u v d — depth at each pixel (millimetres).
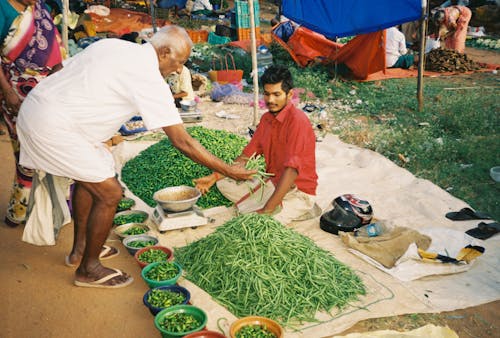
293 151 4566
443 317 3574
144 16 15492
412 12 8812
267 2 23375
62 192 4059
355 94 9883
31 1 4156
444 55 11859
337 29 9945
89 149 3424
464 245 4359
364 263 4230
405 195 5488
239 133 7617
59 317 3502
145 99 3312
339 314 3537
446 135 7504
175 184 5430
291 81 4492
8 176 5883
